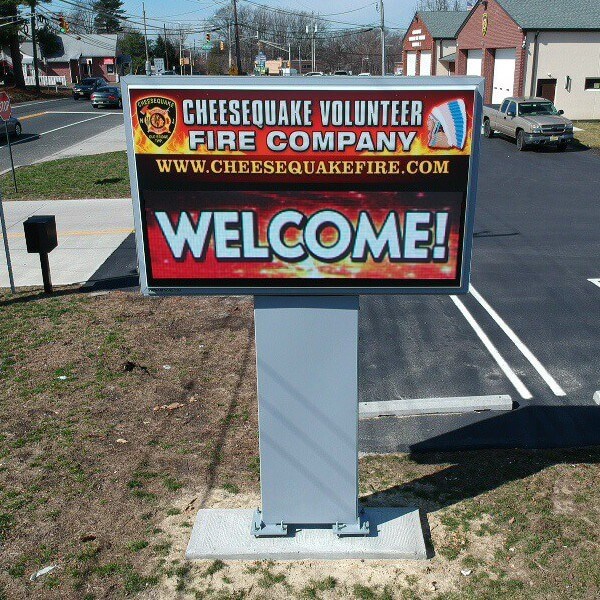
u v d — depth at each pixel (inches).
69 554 217.2
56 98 2260.1
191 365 352.8
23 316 422.9
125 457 270.7
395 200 193.6
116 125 1455.5
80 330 399.9
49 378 338.3
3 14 2167.8
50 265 528.1
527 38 1302.9
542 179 866.8
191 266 201.3
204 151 191.8
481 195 782.5
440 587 202.4
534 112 1093.1
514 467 263.1
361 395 321.7
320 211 195.2
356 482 215.6
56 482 254.4
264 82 185.6
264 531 217.9
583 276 491.2
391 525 223.5
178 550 218.8
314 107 187.2
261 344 205.8
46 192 796.0
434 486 251.3
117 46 3503.9
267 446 212.5
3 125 1222.3
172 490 249.6
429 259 198.4
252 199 194.9
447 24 1946.4
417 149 189.5
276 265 200.1
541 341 380.2
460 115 186.5
